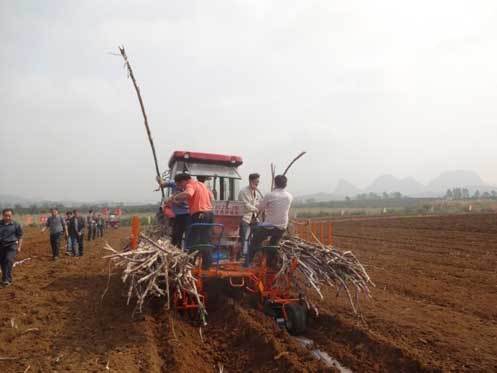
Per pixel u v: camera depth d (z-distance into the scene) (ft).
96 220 103.96
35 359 17.81
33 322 22.97
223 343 21.72
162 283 23.94
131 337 20.45
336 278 24.99
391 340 20.51
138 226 25.46
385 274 39.60
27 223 160.25
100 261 49.19
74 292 30.01
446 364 17.61
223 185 33.24
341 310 25.90
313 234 28.40
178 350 19.36
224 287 30.45
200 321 24.41
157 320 24.00
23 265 46.68
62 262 48.88
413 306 27.35
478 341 20.27
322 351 21.01
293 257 24.73
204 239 25.11
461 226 92.43
